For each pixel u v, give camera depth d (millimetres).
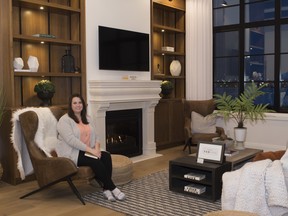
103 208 3367
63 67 4863
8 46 4098
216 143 3678
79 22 4887
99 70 5152
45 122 3793
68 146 3646
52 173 3488
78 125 3811
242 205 2422
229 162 3693
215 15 6746
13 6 4395
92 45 5035
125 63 5500
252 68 6348
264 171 2424
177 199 3592
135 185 4090
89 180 3842
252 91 4801
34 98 4711
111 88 4992
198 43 6578
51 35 4508
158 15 6562
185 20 6762
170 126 6426
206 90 6586
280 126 5926
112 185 3629
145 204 3457
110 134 5344
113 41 5281
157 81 5781
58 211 3297
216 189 3492
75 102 3801
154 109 5977
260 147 6145
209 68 6586
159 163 5266
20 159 3684
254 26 6246
